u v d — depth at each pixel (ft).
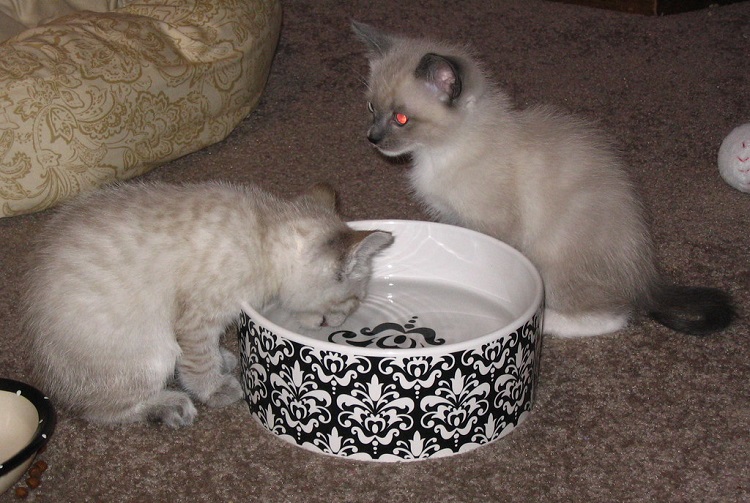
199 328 2.99
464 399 2.85
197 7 4.06
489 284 3.28
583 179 3.23
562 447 2.94
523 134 3.26
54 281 2.93
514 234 3.29
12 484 2.78
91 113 3.69
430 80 3.31
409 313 3.22
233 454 2.92
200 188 3.08
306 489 2.83
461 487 2.84
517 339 2.88
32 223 3.72
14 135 3.60
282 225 3.05
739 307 3.35
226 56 4.03
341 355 2.80
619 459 2.91
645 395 3.08
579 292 3.25
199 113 3.98
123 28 3.88
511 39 4.82
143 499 2.82
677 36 4.82
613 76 4.53
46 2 4.18
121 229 2.95
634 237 3.25
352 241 3.01
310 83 4.50
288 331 2.85
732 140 3.83
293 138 4.16
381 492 2.82
